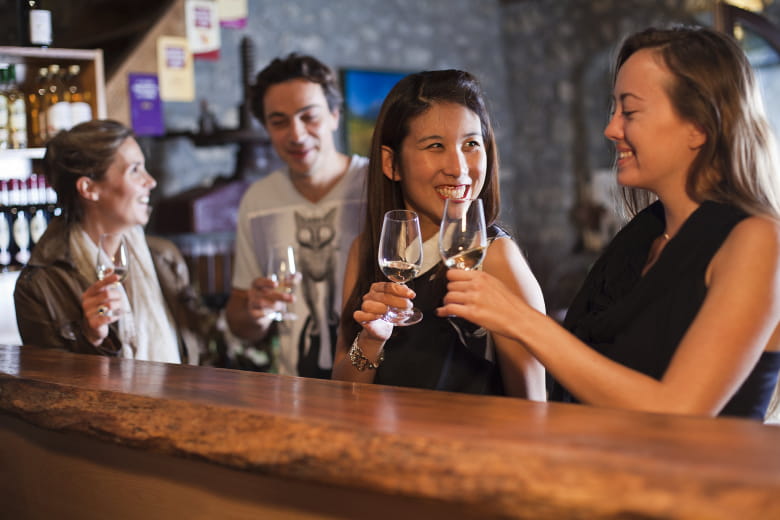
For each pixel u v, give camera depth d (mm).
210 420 1244
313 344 2947
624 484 859
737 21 5969
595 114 8305
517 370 1752
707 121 1403
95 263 2496
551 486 893
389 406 1212
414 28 7652
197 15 5816
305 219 2984
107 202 2508
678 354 1313
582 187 8320
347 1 7113
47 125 3426
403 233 1673
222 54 6250
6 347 2168
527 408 1174
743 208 1369
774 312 1293
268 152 5812
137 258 2611
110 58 5316
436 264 1840
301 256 2979
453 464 968
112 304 2229
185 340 2732
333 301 2945
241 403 1280
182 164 5977
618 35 8094
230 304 3168
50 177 2523
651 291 1467
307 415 1169
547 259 8461
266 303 2666
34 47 3393
